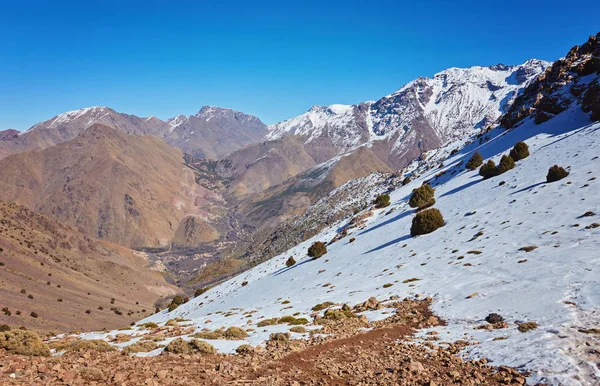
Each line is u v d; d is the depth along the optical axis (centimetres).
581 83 7525
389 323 1952
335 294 3244
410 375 1172
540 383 1008
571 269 1880
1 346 1283
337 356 1447
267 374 1220
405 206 7244
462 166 8306
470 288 2198
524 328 1395
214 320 2973
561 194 3553
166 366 1254
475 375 1113
